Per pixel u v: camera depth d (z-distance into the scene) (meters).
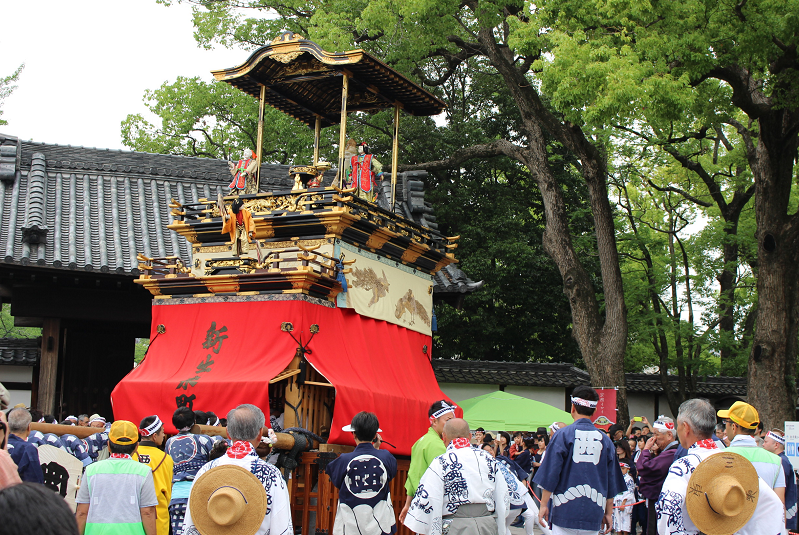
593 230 27.41
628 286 23.33
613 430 11.80
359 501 7.09
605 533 6.57
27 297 14.44
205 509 5.18
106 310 14.81
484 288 24.52
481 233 25.25
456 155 20.50
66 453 6.95
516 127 27.91
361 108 13.98
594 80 13.77
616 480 6.49
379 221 11.88
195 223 12.15
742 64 15.60
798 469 8.92
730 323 25.92
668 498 5.28
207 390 10.03
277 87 13.17
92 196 16.56
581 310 18.23
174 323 11.24
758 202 17.41
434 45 19.38
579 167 24.28
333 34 17.95
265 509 5.19
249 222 11.27
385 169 25.86
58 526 2.39
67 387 15.80
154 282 11.32
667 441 9.27
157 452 6.78
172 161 18.45
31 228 13.72
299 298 10.23
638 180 24.58
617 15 14.13
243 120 25.20
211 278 10.73
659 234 25.78
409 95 13.26
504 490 6.23
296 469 9.50
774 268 16.80
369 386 10.88
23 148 16.88
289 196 11.34
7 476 4.21
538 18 15.31
